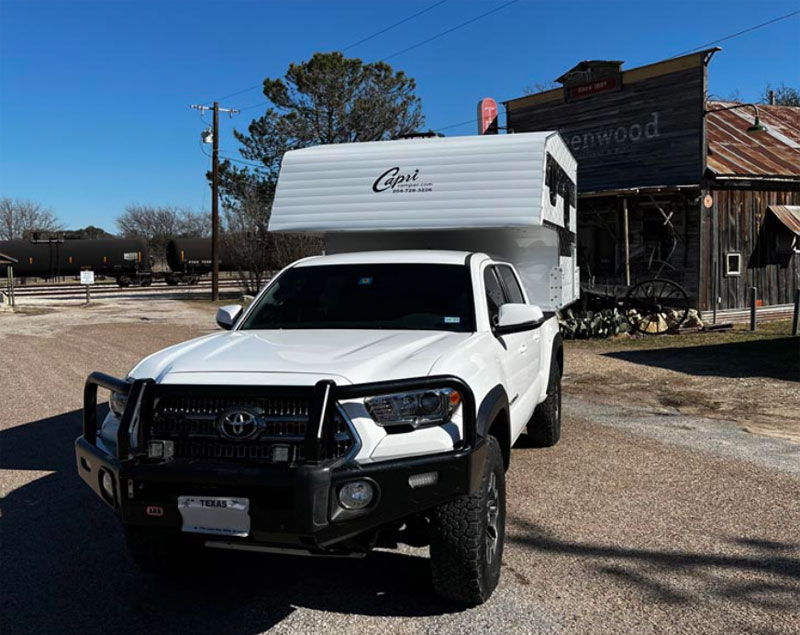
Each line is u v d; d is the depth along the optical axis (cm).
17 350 1546
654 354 1241
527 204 684
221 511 330
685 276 1708
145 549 399
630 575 402
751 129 1650
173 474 334
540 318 449
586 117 1923
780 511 496
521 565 418
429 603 378
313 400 328
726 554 427
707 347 1307
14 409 917
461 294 485
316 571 424
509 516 495
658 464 611
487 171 705
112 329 1978
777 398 861
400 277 509
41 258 4691
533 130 2073
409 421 343
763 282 1777
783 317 1750
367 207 733
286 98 3005
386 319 476
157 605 386
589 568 412
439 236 782
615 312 1536
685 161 1703
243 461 337
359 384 339
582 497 532
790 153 1845
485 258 547
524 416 530
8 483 605
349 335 443
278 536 325
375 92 3011
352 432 334
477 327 461
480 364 409
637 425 752
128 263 4812
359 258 541
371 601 383
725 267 1712
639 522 480
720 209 1697
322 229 741
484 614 362
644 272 1783
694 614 357
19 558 450
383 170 740
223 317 509
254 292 3203
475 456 346
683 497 528
